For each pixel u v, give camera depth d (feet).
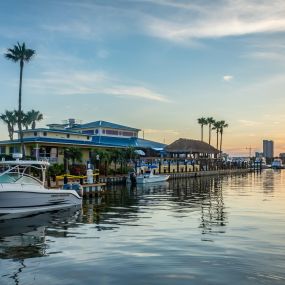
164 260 41.55
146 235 55.31
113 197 118.62
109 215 77.30
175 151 274.77
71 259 42.27
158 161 240.94
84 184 118.32
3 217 74.59
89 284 34.19
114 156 184.44
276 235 55.06
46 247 48.11
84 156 186.39
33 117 299.38
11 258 42.80
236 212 81.00
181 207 91.04
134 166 203.21
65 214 79.51
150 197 118.62
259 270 37.91
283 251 45.52
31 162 81.30
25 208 77.92
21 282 34.86
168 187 166.71
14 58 158.20
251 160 446.60
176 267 38.99
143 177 186.91
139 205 96.02
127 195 126.11
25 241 51.98
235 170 361.10
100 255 43.83
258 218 71.92
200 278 35.55
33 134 177.78
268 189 156.35
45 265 39.96
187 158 267.18
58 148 174.19
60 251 45.93
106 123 229.25
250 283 34.17
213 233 56.59
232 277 35.83
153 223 66.23
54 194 84.23
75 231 59.31
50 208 83.76
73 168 158.61
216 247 47.47
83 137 193.47
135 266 39.40
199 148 289.33
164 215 76.69
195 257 42.73
